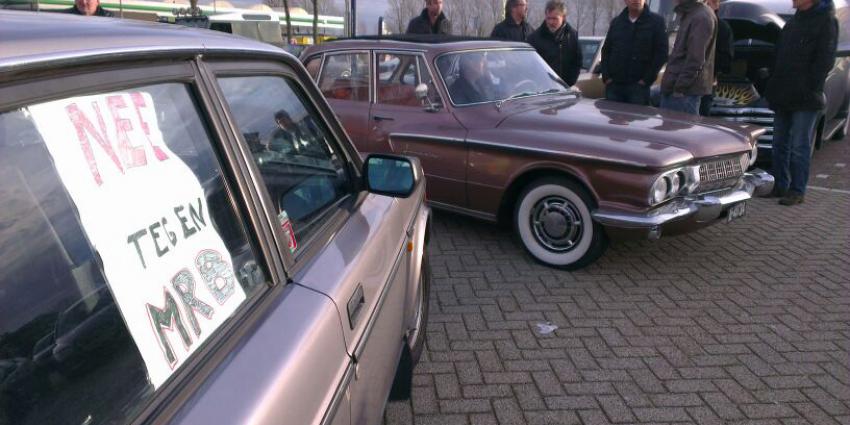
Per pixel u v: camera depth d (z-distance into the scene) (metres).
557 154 4.09
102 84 1.08
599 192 3.96
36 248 0.93
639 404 2.85
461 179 4.68
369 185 2.31
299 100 2.04
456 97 4.85
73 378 0.93
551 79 5.66
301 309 1.42
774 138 6.18
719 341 3.42
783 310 3.79
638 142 3.97
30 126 0.94
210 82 1.43
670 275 4.30
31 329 0.89
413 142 4.93
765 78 7.72
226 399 1.10
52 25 1.10
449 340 3.41
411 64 5.08
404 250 2.42
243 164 1.45
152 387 1.03
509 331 3.51
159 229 1.15
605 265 4.46
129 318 1.04
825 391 2.96
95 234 1.02
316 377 1.34
